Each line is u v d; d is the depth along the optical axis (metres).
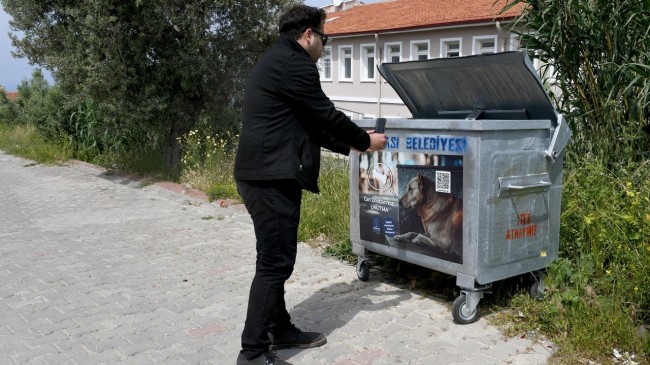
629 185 4.20
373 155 4.25
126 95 9.79
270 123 3.08
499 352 3.44
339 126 3.14
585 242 4.29
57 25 10.30
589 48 5.06
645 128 5.01
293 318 4.05
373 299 4.36
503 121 3.61
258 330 3.19
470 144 3.60
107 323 4.07
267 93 3.07
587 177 4.56
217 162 9.51
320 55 3.31
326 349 3.56
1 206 8.62
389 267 4.93
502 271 3.79
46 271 5.33
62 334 3.89
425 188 3.90
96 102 10.03
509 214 3.75
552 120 3.95
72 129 13.78
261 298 3.19
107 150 12.80
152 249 6.02
